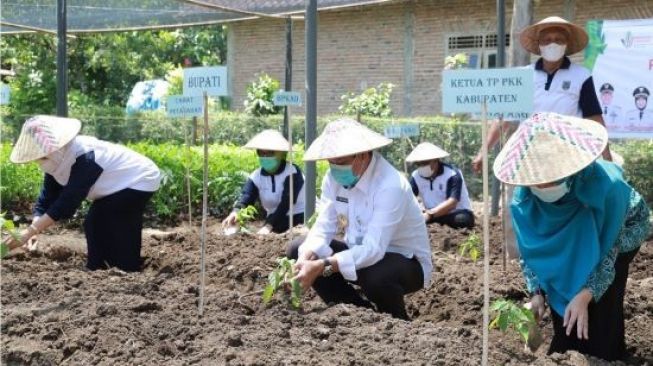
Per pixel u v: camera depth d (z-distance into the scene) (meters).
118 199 6.24
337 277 5.18
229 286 6.01
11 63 20.53
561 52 6.04
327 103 20.38
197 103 5.85
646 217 3.97
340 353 3.73
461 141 13.34
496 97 3.53
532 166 3.40
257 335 3.97
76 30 13.56
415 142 13.86
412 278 4.93
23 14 12.14
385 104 16.70
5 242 5.70
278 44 21.06
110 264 6.39
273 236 7.42
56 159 5.81
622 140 11.78
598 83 10.34
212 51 25.59
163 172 10.53
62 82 10.39
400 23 19.08
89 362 3.64
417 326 4.18
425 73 18.84
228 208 11.25
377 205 4.63
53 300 4.60
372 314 4.36
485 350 3.44
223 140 16.70
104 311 4.30
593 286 3.82
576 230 3.81
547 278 3.90
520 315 3.75
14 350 3.76
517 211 3.99
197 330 4.04
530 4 8.48
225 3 12.39
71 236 9.17
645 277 6.88
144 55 23.00
